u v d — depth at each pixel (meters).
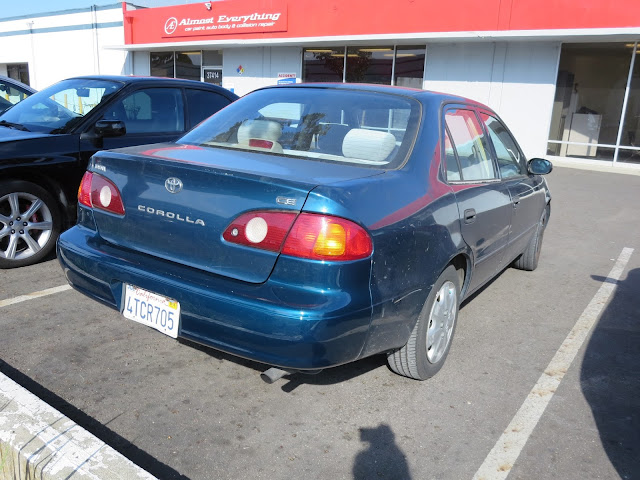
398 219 2.56
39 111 5.19
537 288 5.02
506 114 14.76
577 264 5.87
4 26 27.95
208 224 2.49
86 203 3.03
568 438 2.72
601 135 13.92
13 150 4.40
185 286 2.49
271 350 2.33
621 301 4.74
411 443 2.63
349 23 16.28
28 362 3.16
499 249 3.95
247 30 18.56
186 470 2.36
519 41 14.19
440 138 3.16
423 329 2.93
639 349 3.78
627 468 2.52
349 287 2.33
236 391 3.01
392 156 2.90
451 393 3.10
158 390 2.97
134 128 5.22
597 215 8.48
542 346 3.78
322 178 2.46
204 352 3.42
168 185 2.62
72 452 2.22
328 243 2.27
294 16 17.36
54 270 4.68
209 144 3.23
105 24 23.36
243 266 2.41
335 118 3.19
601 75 13.65
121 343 3.47
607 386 3.25
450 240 2.97
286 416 2.80
